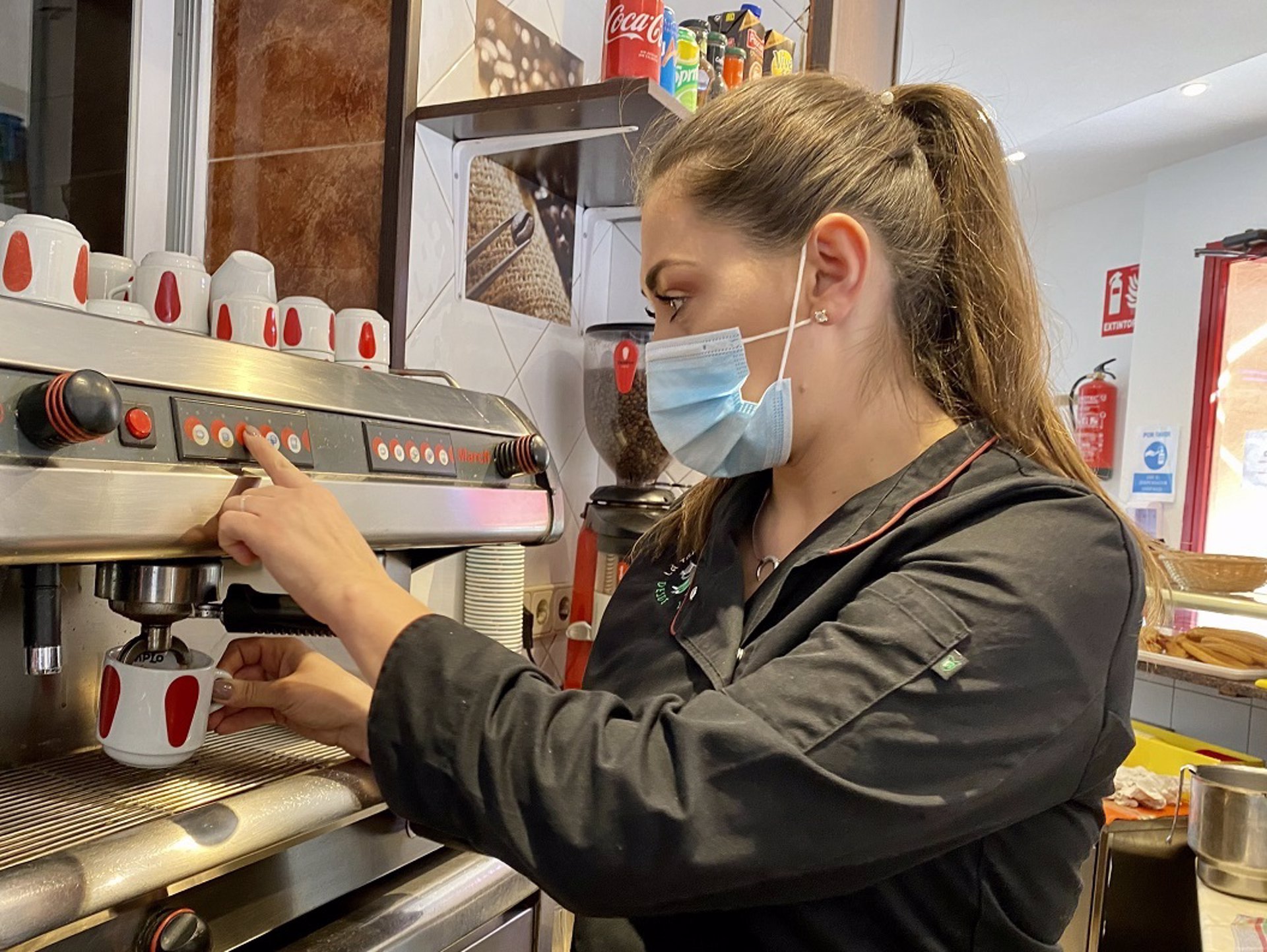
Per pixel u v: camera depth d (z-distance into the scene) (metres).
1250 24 2.41
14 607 0.71
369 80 1.25
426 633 0.58
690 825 0.52
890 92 0.76
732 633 0.69
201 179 1.32
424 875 0.78
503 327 1.51
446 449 0.84
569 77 1.64
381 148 1.25
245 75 1.31
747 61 1.58
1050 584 0.56
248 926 0.64
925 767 0.54
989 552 0.58
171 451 0.60
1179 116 3.20
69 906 0.50
